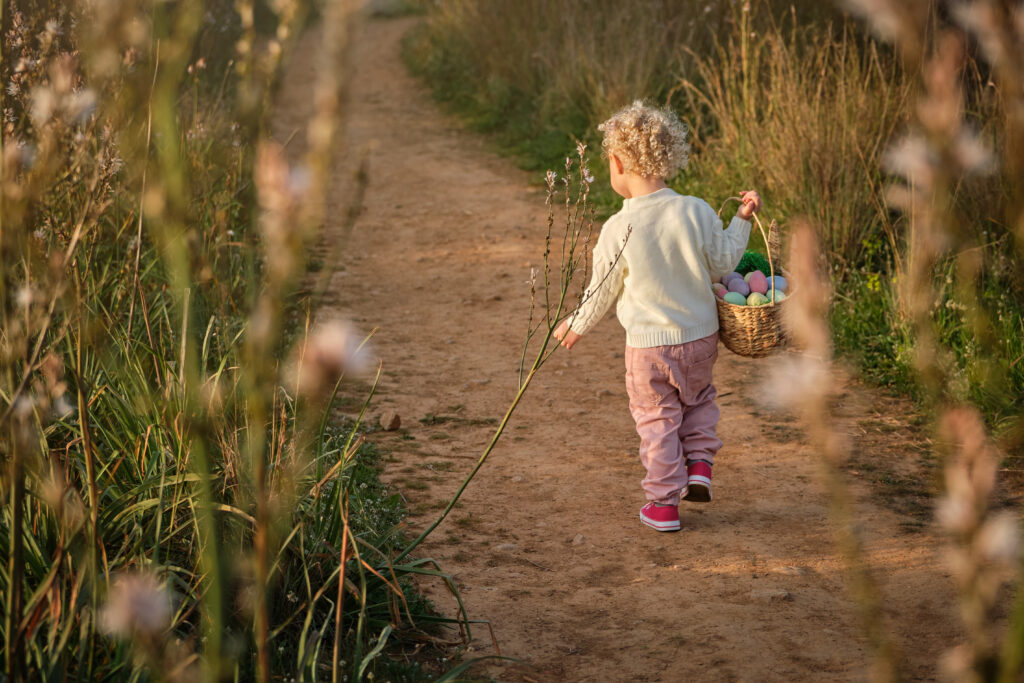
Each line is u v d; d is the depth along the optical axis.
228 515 2.67
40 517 2.56
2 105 2.10
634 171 3.71
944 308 5.22
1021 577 1.15
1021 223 1.27
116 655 2.13
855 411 4.99
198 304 4.36
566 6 14.09
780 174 7.34
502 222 9.70
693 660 2.85
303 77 17.92
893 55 7.62
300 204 1.14
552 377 5.77
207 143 5.73
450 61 17.42
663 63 11.88
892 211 6.95
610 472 4.38
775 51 8.16
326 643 2.74
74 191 2.90
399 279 7.86
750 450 4.59
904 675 2.71
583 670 2.80
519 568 3.47
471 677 2.71
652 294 3.68
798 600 3.21
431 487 4.14
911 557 3.48
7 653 1.91
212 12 10.26
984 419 4.47
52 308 1.80
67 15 2.84
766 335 3.64
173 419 3.14
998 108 5.54
